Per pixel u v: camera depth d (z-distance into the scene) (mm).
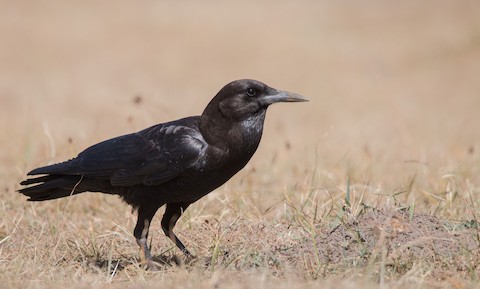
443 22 35688
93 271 9109
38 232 10773
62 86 26547
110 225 11062
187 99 24547
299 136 19031
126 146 9195
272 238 9773
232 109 8945
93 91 25844
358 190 11812
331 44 33781
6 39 32938
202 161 8969
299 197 11547
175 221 9602
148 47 33250
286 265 8477
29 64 29656
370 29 36531
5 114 21953
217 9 41969
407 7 40344
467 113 22766
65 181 9305
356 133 19531
